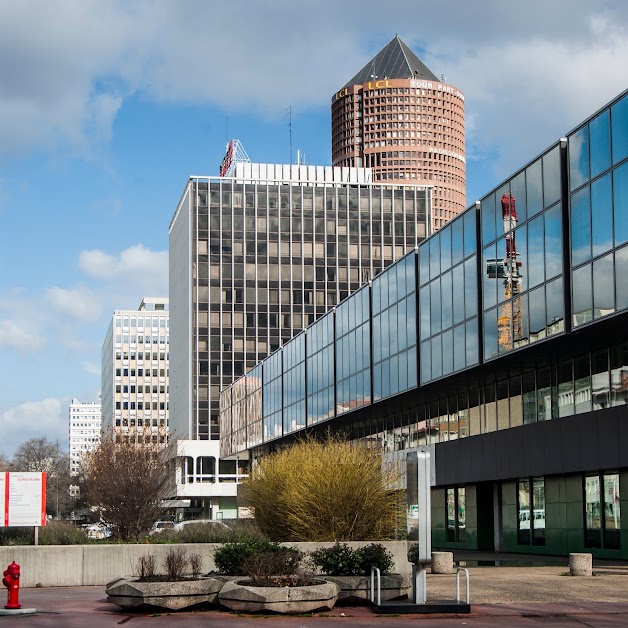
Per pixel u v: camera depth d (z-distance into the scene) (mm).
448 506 52625
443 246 45625
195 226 128750
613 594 22734
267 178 133000
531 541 43281
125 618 18906
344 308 61938
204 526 30203
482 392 47062
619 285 30531
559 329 34344
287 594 19500
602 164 31797
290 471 31781
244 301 127875
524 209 37469
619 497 35781
